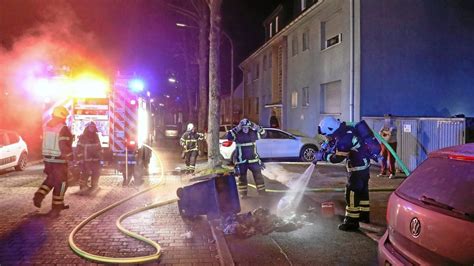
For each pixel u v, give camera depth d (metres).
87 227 6.55
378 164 13.82
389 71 16.00
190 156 12.58
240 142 8.78
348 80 16.47
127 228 6.52
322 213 7.16
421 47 16.36
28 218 7.09
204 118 24.25
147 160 13.01
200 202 6.66
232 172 6.97
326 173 12.61
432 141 11.79
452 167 2.98
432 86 16.52
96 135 9.84
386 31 15.95
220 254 5.23
